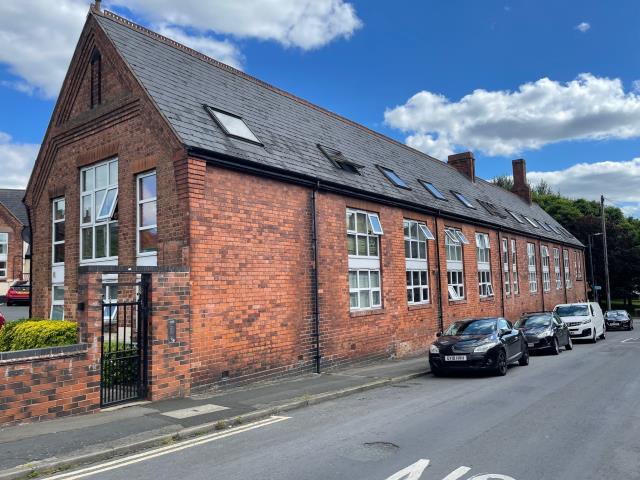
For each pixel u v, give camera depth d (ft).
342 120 64.75
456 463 17.90
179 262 31.24
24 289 93.91
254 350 34.86
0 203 112.57
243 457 19.04
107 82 37.99
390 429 22.98
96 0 39.70
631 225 194.18
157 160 33.17
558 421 23.94
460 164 99.71
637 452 19.01
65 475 17.51
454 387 34.96
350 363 44.91
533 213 124.36
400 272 54.34
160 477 17.01
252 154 36.60
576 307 75.92
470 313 70.33
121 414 25.29
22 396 23.26
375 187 51.31
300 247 40.04
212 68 46.06
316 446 20.35
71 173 41.24
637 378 36.76
